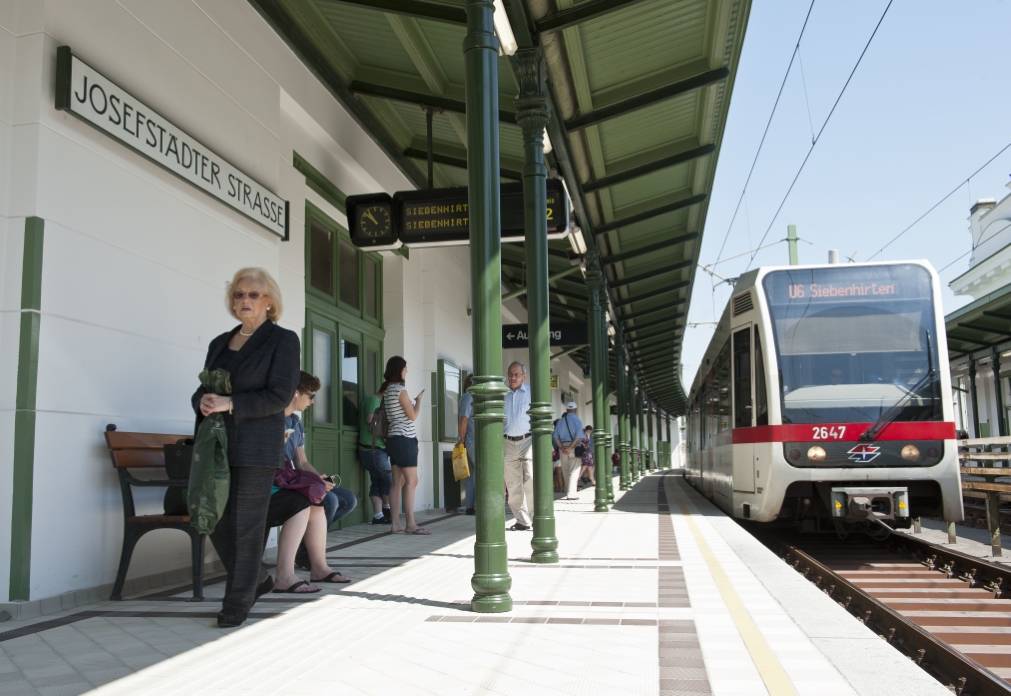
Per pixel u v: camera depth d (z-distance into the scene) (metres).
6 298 4.71
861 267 9.67
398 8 7.37
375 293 11.88
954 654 4.37
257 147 7.48
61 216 4.96
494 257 5.02
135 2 5.75
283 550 5.38
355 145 10.16
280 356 4.25
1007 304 20.02
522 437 9.78
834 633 4.02
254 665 3.54
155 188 5.88
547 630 4.16
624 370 21.81
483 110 5.11
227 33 7.00
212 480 4.04
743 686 3.12
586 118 10.14
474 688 3.17
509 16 7.00
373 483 10.55
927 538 11.26
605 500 12.93
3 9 4.82
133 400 5.58
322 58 9.16
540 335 7.19
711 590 5.29
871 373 9.35
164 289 5.95
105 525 5.26
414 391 12.88
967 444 11.25
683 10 8.50
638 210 14.96
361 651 3.77
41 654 3.76
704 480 16.61
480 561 4.70
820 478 9.15
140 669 3.49
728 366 11.15
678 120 11.52
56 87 4.94
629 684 3.18
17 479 4.64
